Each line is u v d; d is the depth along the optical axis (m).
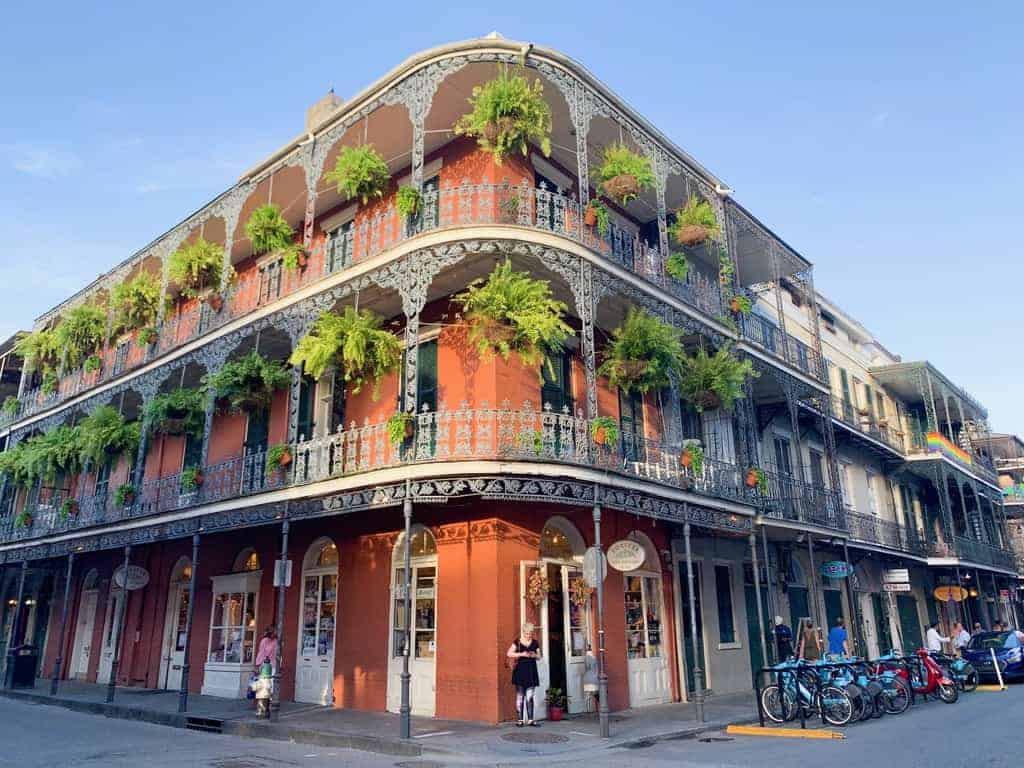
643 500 12.20
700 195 16.97
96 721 13.67
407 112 14.21
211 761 8.95
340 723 11.59
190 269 17.23
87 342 21.55
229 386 15.20
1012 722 11.06
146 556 20.34
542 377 13.75
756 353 17.16
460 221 12.59
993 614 34.41
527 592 12.17
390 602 13.38
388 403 14.25
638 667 14.06
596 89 13.74
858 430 23.58
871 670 13.55
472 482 10.79
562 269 12.23
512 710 11.57
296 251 14.82
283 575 12.65
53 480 21.06
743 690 16.75
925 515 29.94
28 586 25.44
